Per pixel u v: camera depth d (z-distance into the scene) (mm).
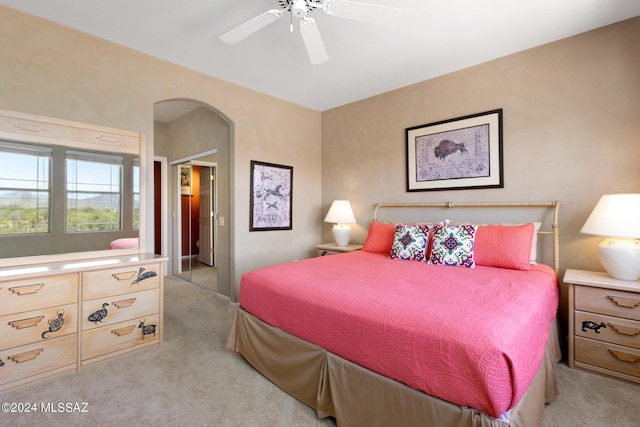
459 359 1179
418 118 3539
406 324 1365
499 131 2939
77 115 2441
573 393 1879
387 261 2801
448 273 2268
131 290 2391
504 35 2549
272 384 2006
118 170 2662
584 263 2527
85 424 1600
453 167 3252
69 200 2434
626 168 2352
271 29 2432
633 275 2068
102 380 2020
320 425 1621
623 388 1923
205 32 2484
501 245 2502
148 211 2832
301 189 4344
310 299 1779
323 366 1670
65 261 2408
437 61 3010
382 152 3891
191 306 3604
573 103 2570
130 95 2719
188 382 2014
